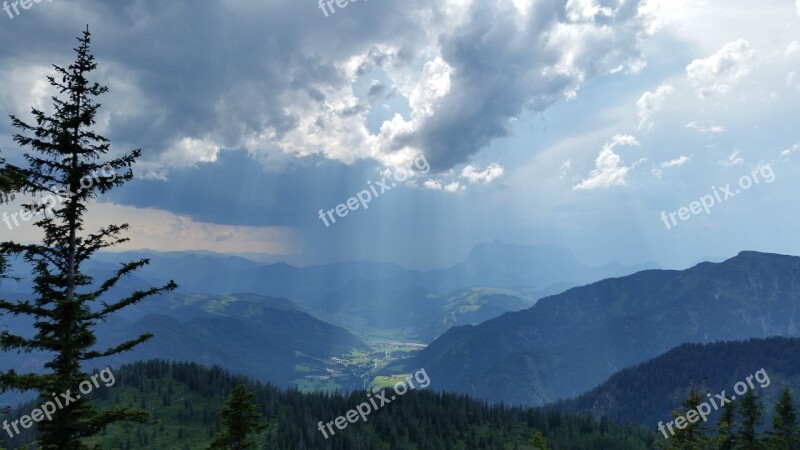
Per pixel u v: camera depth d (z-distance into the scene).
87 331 25.03
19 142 24.34
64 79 25.72
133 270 27.38
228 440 45.94
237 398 46.62
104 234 27.09
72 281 25.88
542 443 63.28
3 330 24.33
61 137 23.80
